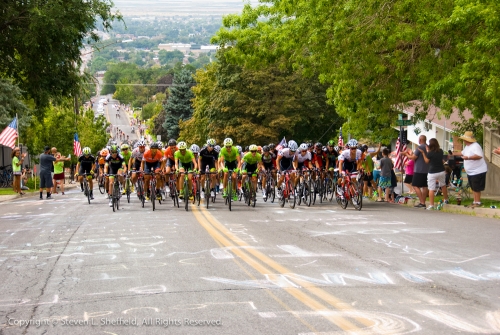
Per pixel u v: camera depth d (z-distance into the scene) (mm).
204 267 12344
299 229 17828
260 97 72438
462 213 22172
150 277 11586
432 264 12359
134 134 187875
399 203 27391
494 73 21984
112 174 25391
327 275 11422
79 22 37500
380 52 27281
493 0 21719
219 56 73562
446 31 24312
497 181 31016
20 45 37469
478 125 32750
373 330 8156
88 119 89375
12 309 9773
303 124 73188
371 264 12391
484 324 8391
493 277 11195
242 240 15703
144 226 19125
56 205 29047
